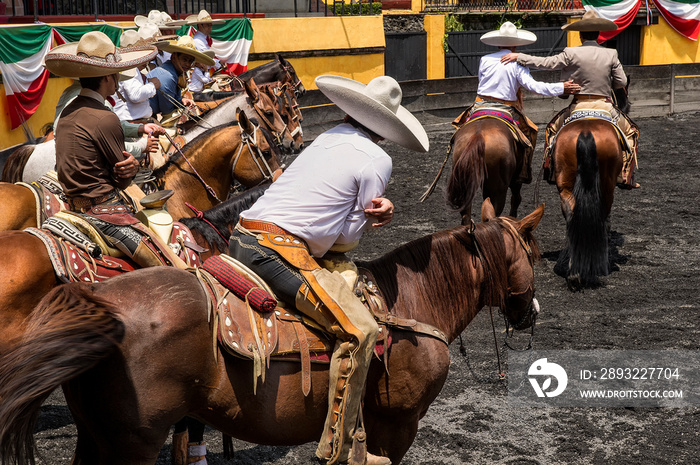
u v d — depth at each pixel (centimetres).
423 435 605
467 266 464
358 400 389
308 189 397
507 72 1065
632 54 3027
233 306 378
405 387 421
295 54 2280
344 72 2428
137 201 557
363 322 385
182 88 1018
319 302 384
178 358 353
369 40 2470
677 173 1628
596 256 938
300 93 1656
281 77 1614
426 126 2173
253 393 373
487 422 628
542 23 2981
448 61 2892
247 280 389
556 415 640
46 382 315
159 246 457
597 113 1014
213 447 591
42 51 1402
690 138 2020
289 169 416
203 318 364
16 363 319
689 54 3069
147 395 346
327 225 397
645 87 2389
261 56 2191
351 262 425
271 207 406
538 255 492
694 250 1110
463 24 2909
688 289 946
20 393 314
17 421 317
